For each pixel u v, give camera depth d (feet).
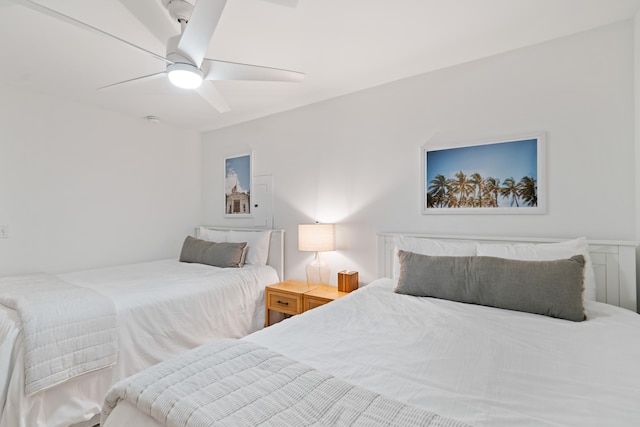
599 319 4.71
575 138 6.22
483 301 5.52
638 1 5.32
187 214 12.81
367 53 6.96
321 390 2.83
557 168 6.38
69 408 5.26
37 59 7.02
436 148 7.71
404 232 8.20
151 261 11.36
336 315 5.15
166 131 12.12
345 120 9.25
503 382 3.07
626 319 4.66
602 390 2.88
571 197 6.25
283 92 9.07
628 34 5.78
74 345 5.35
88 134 9.95
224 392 2.83
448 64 7.48
